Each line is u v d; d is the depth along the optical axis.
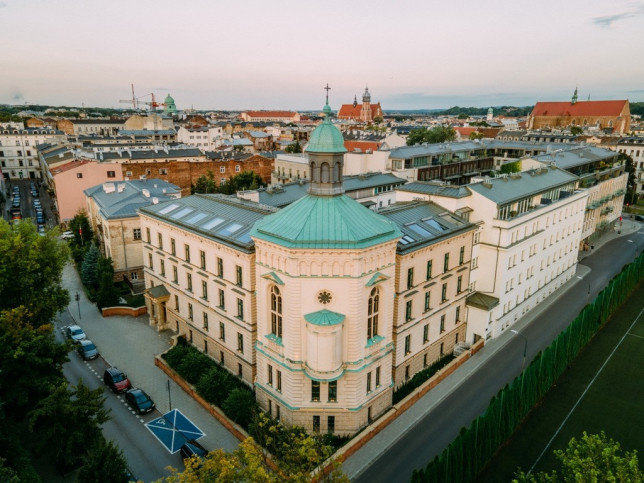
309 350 40.38
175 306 61.97
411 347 51.34
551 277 78.00
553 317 70.56
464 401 50.44
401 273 46.66
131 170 121.44
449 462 36.19
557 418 48.38
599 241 110.44
